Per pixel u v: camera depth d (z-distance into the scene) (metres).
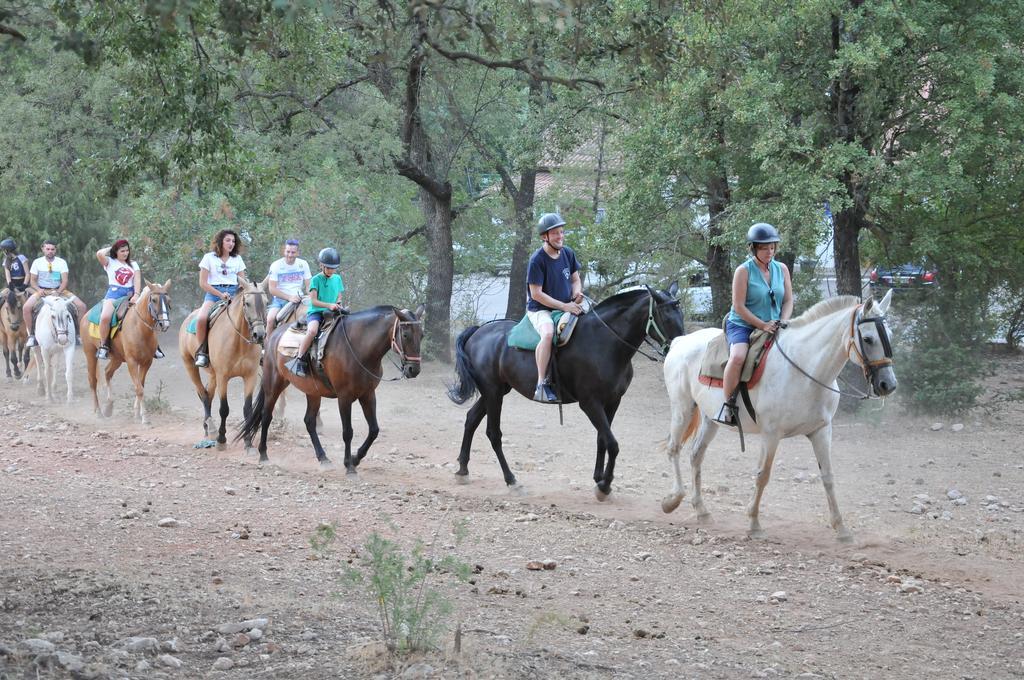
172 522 10.05
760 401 9.94
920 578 8.91
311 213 23.38
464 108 25.64
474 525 10.51
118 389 21.48
